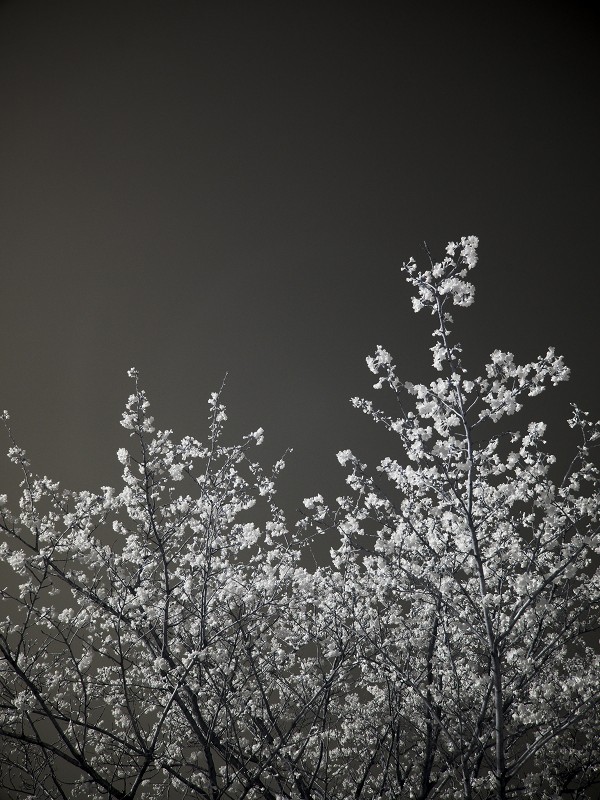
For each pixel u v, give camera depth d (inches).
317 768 109.1
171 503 125.0
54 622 117.2
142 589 109.7
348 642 115.2
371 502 112.0
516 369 102.8
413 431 105.3
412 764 122.0
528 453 109.6
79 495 123.1
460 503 101.5
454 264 104.0
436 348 103.3
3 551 111.8
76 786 122.5
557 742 115.0
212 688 112.3
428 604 112.0
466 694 114.7
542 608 101.9
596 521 107.3
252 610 112.7
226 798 125.0
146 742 111.9
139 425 121.2
